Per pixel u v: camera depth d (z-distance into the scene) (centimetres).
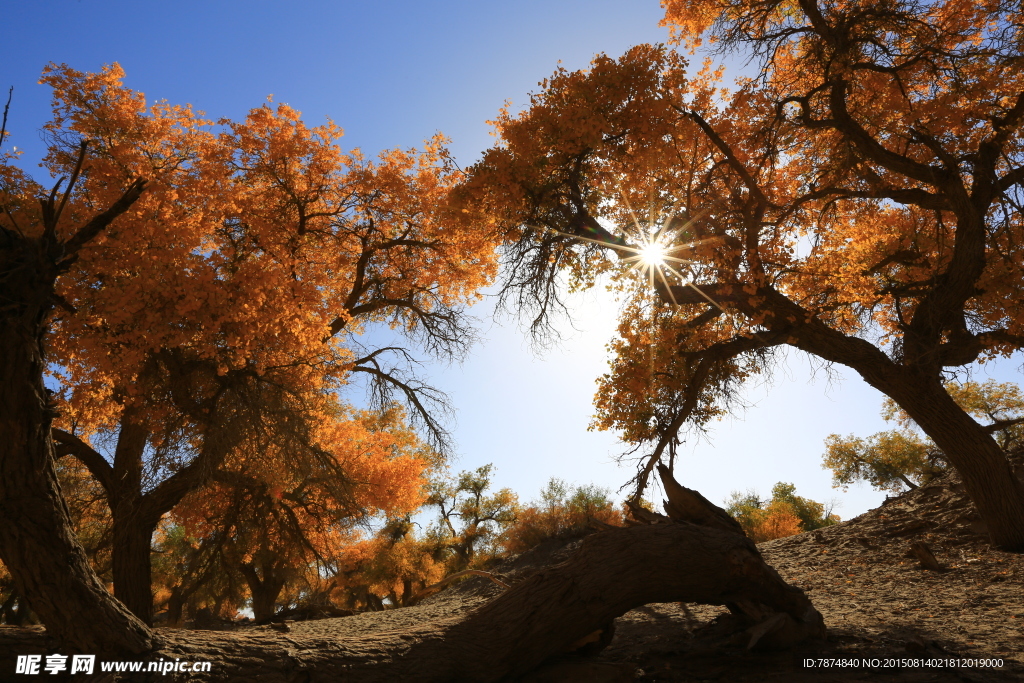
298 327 1156
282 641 414
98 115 1246
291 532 1636
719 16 1159
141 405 1186
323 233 1584
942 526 1180
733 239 1057
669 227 1110
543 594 481
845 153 1062
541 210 1134
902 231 1273
